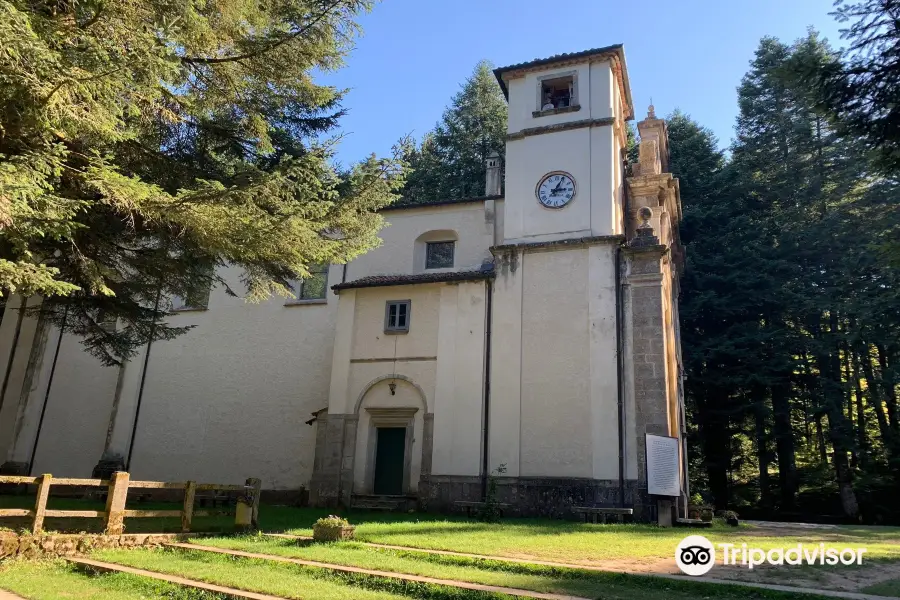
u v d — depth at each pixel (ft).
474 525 47.91
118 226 43.04
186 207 37.42
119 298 48.32
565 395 63.10
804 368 105.19
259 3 41.29
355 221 44.50
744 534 47.96
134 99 35.35
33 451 85.10
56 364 88.43
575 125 72.54
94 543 34.12
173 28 33.83
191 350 84.12
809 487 109.40
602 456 59.93
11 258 37.52
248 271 48.55
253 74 43.55
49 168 30.83
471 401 65.57
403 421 68.03
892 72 37.78
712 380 101.86
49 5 32.14
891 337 97.66
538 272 67.87
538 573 29.12
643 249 64.34
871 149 41.96
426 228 80.53
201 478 78.79
